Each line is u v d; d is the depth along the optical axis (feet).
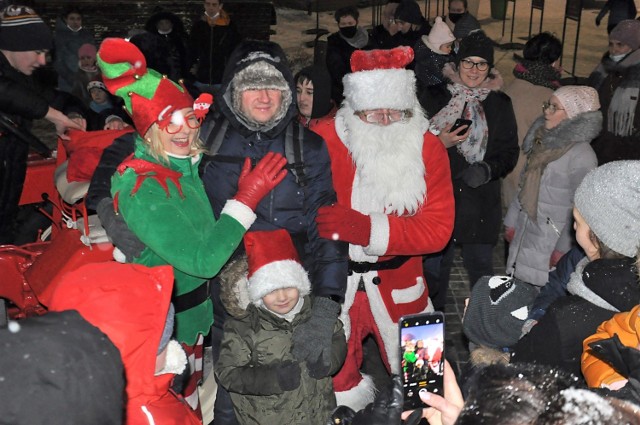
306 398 10.21
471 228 15.40
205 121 10.73
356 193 11.51
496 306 8.65
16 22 14.33
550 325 7.31
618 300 7.02
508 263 15.51
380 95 11.10
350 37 25.79
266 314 10.05
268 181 10.16
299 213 10.69
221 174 10.53
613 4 31.37
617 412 3.71
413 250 11.32
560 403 3.74
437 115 15.28
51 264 11.50
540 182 14.51
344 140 11.62
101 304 6.09
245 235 10.15
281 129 10.55
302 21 53.26
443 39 20.21
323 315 10.21
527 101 17.12
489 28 54.80
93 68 26.86
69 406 4.15
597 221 7.18
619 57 21.13
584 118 14.07
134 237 9.75
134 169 9.64
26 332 4.33
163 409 6.99
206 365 12.48
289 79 10.46
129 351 6.15
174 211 9.60
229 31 26.91
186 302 10.43
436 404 6.32
